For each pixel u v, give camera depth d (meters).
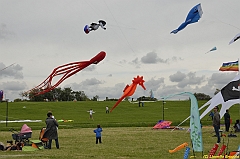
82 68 13.67
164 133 30.64
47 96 101.06
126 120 51.09
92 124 42.81
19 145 20.30
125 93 14.23
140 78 14.30
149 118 55.38
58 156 17.41
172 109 77.38
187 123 41.84
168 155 17.61
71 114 67.75
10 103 89.12
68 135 29.67
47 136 20.59
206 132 30.86
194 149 16.97
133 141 24.31
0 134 31.05
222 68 28.86
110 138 26.61
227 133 29.89
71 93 123.12
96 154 18.06
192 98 17.00
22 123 46.53
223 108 31.64
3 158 16.75
